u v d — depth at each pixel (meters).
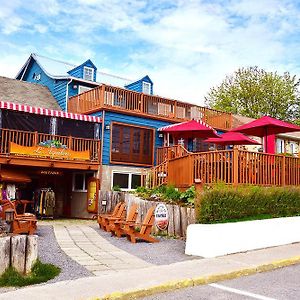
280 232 12.67
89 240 13.12
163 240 13.07
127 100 23.59
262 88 48.88
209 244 10.66
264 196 13.38
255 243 11.84
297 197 14.26
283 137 32.03
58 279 8.00
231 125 28.88
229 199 12.55
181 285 7.79
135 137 23.67
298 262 10.33
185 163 15.77
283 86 49.06
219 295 7.23
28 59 30.05
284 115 48.81
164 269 8.85
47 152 20.16
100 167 21.86
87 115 22.09
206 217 12.09
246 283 8.16
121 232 13.65
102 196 20.30
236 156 13.96
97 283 7.54
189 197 14.33
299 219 13.39
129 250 11.43
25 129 21.27
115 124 22.83
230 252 11.09
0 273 7.71
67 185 23.75
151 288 7.32
